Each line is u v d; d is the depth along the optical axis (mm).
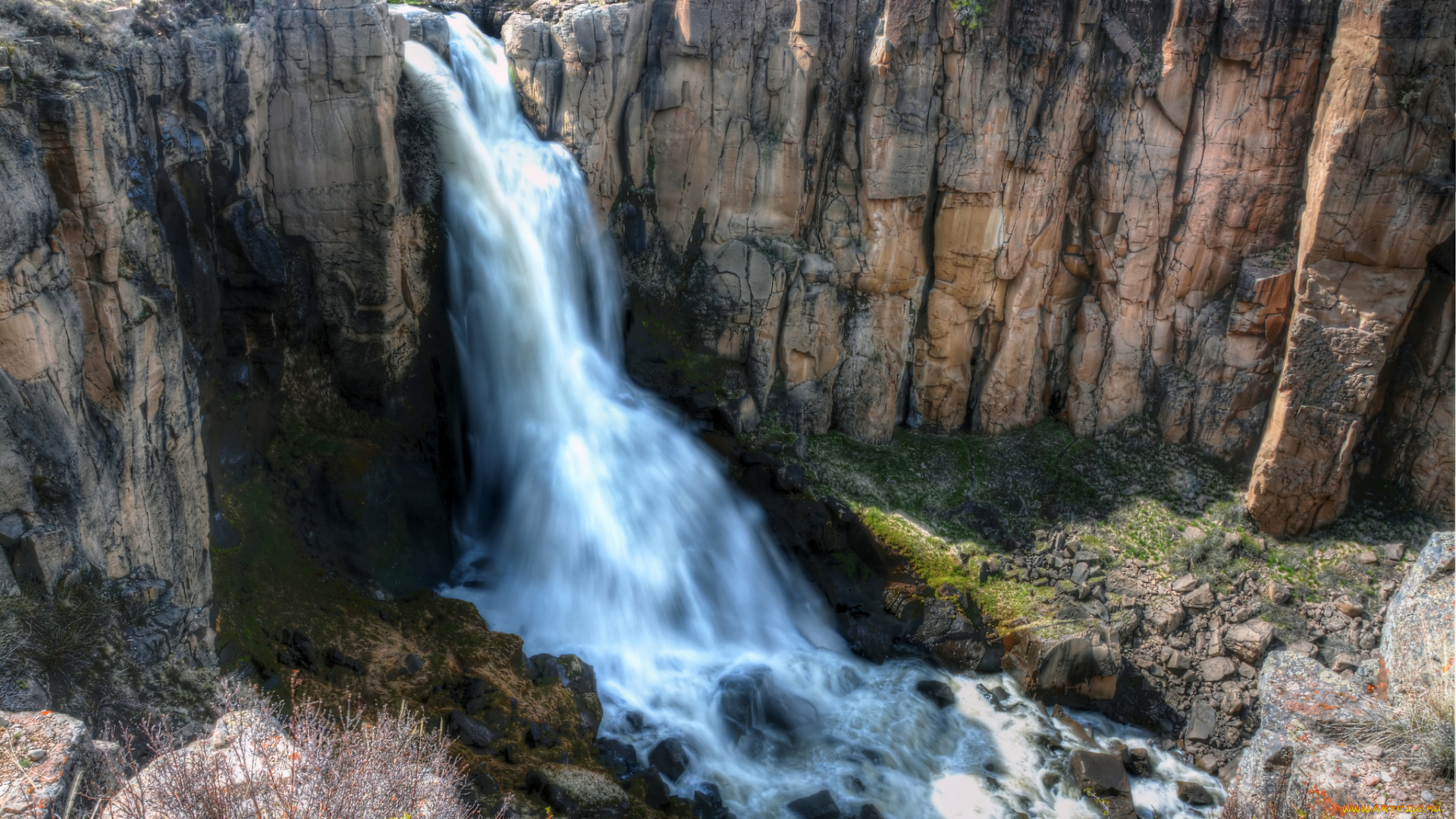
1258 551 23719
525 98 23391
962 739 20109
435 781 9609
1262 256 24266
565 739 16438
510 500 22781
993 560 23688
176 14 15586
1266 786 11211
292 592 16875
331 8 18172
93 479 12125
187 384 14516
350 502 18703
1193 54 23234
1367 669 12516
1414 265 22000
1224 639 21891
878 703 20688
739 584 22891
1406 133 21234
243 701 12578
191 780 8508
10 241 10938
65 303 11938
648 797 16438
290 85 18359
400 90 20234
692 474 23906
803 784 18375
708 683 20250
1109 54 23984
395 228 19953
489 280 22047
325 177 19047
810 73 23922
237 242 17281
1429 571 11758
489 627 20172
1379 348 22391
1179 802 19250
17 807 8203
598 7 22875
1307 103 22875
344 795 8609
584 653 20234
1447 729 10305
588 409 23922
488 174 21703
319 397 20000
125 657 11633
